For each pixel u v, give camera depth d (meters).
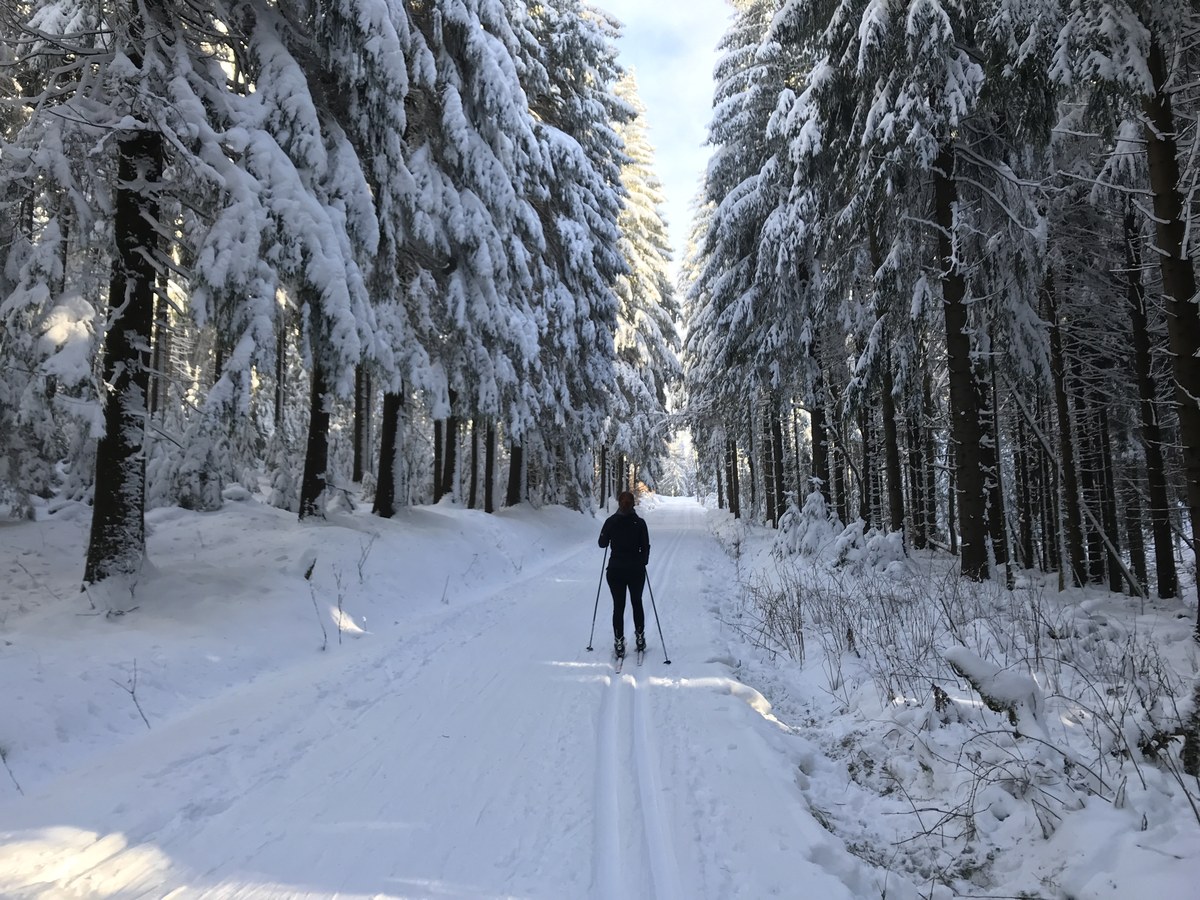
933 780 3.70
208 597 7.36
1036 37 8.09
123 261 7.42
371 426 26.05
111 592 6.90
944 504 22.33
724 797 3.48
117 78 6.77
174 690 5.48
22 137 6.99
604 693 5.41
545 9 18.45
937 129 9.38
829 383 16.50
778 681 6.15
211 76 8.02
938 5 8.34
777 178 15.38
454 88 12.09
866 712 4.85
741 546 19.05
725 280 18.50
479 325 13.21
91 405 6.75
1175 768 3.22
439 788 3.67
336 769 3.93
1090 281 12.98
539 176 17.08
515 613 8.94
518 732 4.50
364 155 10.90
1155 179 6.68
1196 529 6.43
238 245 7.20
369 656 6.41
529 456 24.36
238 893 2.72
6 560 9.20
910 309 11.08
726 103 17.67
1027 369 11.22
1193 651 5.63
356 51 9.51
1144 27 6.68
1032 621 6.21
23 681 4.79
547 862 2.92
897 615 7.15
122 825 3.28
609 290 21.97
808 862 2.85
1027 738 3.52
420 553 11.17
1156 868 2.46
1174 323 6.54
